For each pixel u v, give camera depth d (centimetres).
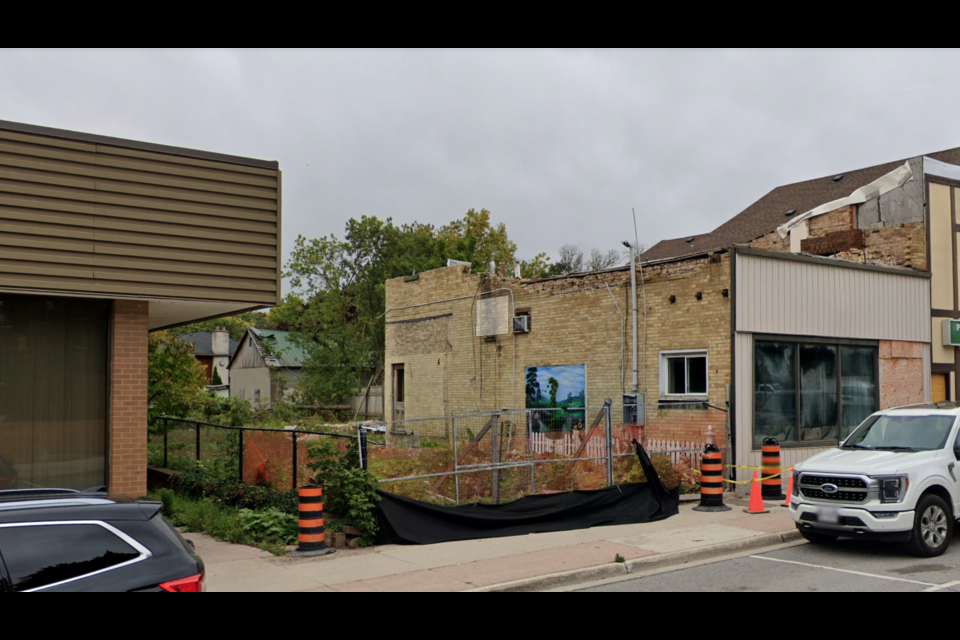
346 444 1198
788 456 1625
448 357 2434
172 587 483
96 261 1017
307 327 4991
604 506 1275
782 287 1648
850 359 1778
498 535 1155
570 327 2009
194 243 1086
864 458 1088
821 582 902
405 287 2662
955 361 2031
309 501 1038
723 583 908
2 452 997
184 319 1410
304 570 945
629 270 1842
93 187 1022
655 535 1158
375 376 4784
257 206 1138
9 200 966
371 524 1084
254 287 1127
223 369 7612
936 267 1997
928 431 1130
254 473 1456
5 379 1007
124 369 1063
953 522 1070
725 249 1606
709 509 1361
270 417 4103
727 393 1559
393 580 898
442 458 1388
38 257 980
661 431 1672
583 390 1959
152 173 1063
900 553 1066
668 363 1759
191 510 1270
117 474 1050
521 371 2152
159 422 1948
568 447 1728
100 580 471
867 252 2028
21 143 980
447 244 4978
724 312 1602
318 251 4941
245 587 867
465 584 879
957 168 2086
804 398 1673
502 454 1620
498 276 2266
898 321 1886
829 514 1059
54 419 1034
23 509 486
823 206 2162
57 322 1044
